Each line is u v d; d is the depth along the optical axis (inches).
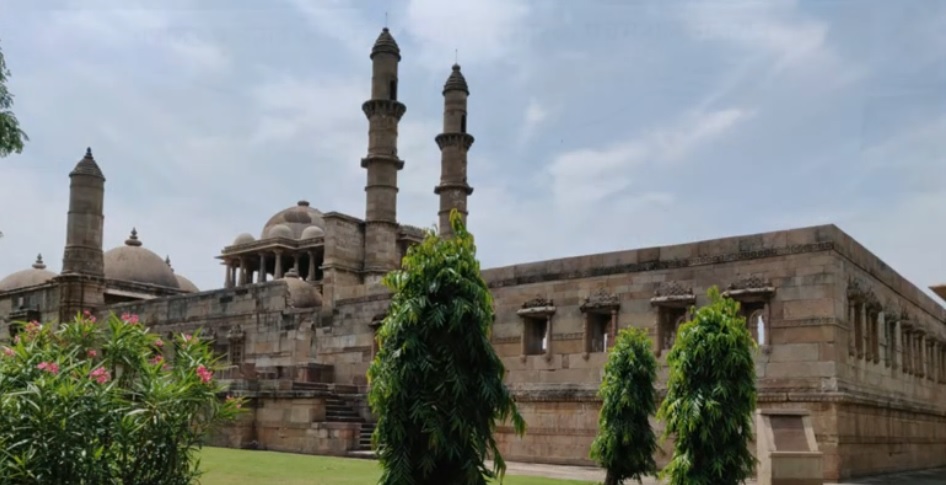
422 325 475.2
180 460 513.7
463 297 480.1
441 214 1991.9
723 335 663.8
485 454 482.3
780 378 1024.9
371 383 484.7
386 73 1910.7
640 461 797.9
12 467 432.8
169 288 2486.5
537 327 1302.9
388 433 471.8
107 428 473.7
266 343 1717.5
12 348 497.4
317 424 1255.5
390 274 495.2
